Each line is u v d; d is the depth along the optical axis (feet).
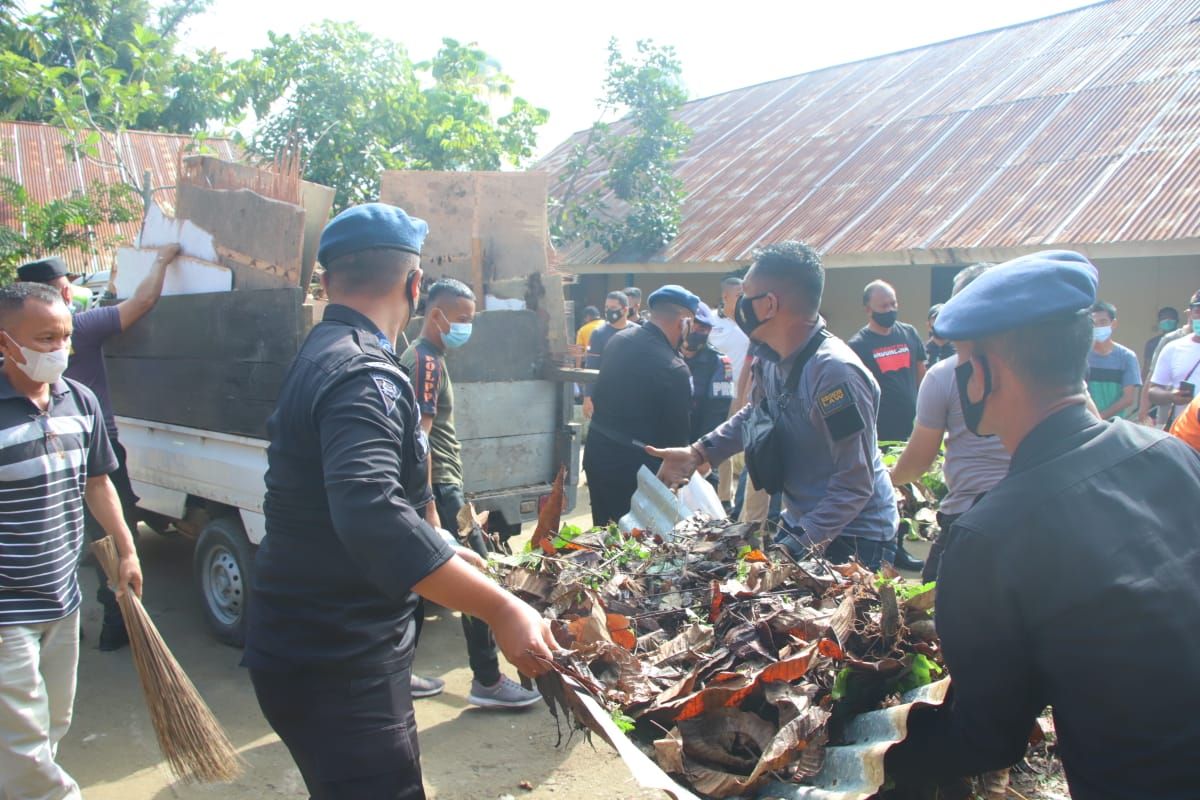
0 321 8.96
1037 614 4.71
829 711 5.80
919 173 37.86
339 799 6.51
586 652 6.36
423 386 12.29
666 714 6.06
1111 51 42.57
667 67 43.96
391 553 5.65
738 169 47.98
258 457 14.28
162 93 59.11
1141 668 4.50
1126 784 4.59
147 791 11.12
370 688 6.53
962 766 5.28
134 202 45.80
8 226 46.26
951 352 26.96
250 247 14.90
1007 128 38.60
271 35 34.19
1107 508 4.76
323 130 33.01
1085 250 27.53
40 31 50.62
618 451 14.46
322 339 6.66
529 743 12.44
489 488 16.81
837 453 9.40
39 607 9.00
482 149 36.24
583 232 44.57
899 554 19.70
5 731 8.71
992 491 5.15
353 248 6.89
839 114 50.11
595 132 44.96
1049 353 5.06
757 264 9.66
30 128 60.54
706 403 21.13
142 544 21.61
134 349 17.38
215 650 15.38
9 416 8.98
